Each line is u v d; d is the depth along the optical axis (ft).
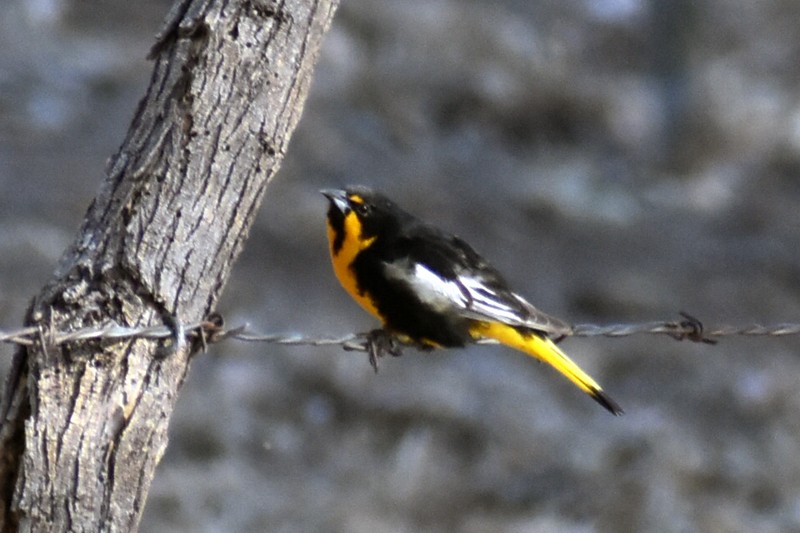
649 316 63.05
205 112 17.66
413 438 45.19
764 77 109.91
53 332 17.35
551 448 46.14
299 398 46.78
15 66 71.67
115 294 17.62
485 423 47.01
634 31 108.88
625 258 71.20
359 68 85.25
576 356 54.85
